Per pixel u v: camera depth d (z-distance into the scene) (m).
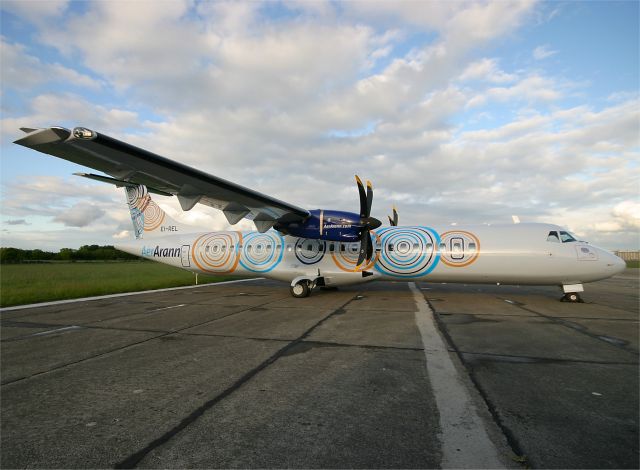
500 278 10.71
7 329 6.88
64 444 2.67
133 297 11.91
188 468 2.33
